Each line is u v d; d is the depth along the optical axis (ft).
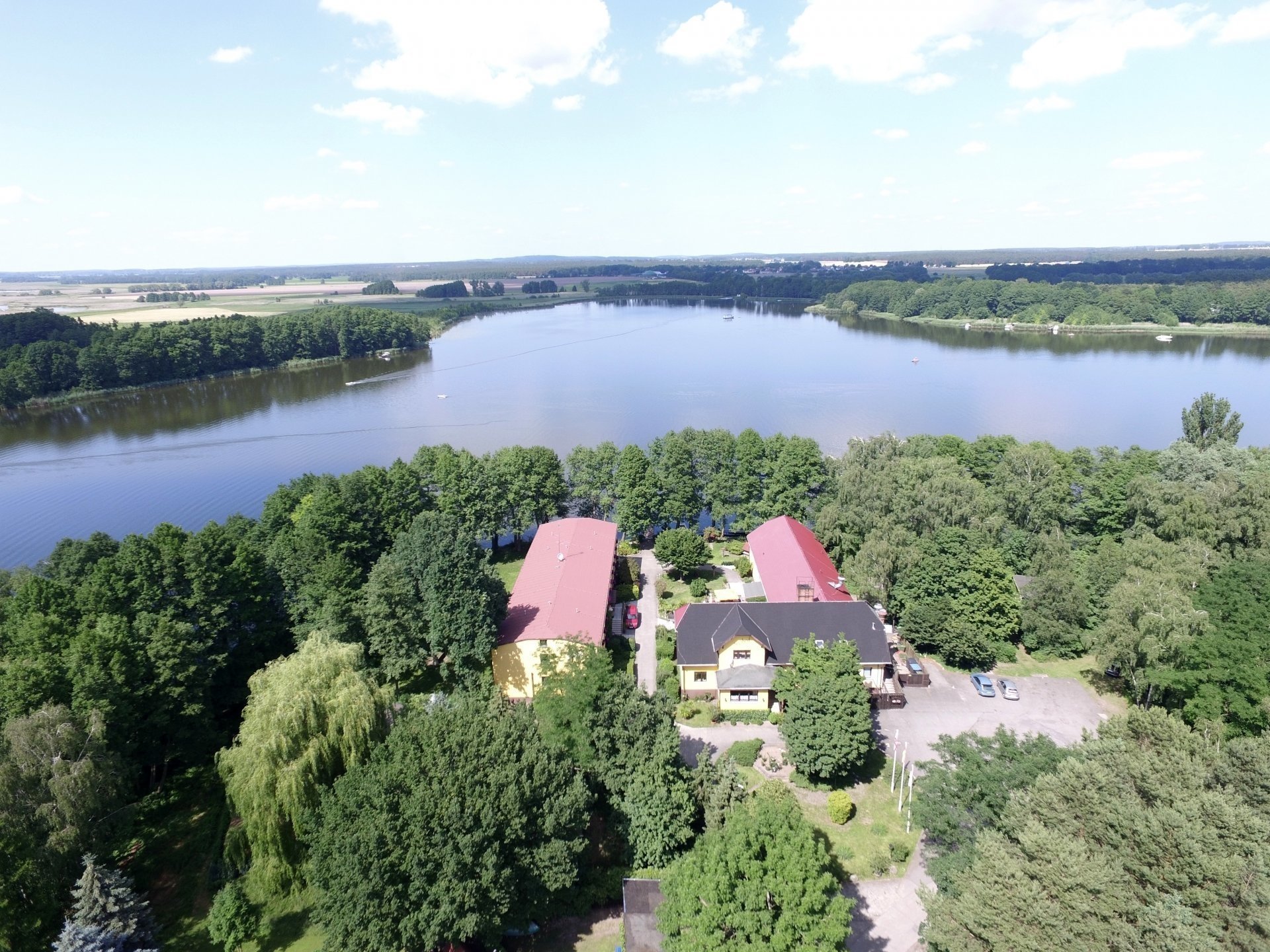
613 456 349.82
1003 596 237.25
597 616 230.68
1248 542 241.35
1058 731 203.62
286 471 447.83
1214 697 179.22
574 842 136.67
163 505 397.80
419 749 139.23
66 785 129.90
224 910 134.82
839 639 199.41
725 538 350.43
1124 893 104.06
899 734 202.49
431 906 120.67
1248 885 101.19
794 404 589.73
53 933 127.75
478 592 212.64
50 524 374.84
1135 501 279.28
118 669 166.20
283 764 145.59
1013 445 360.48
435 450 345.92
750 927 111.86
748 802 151.94
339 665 163.53
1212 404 351.46
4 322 637.71
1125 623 200.44
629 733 159.43
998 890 108.17
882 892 151.94
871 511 285.02
